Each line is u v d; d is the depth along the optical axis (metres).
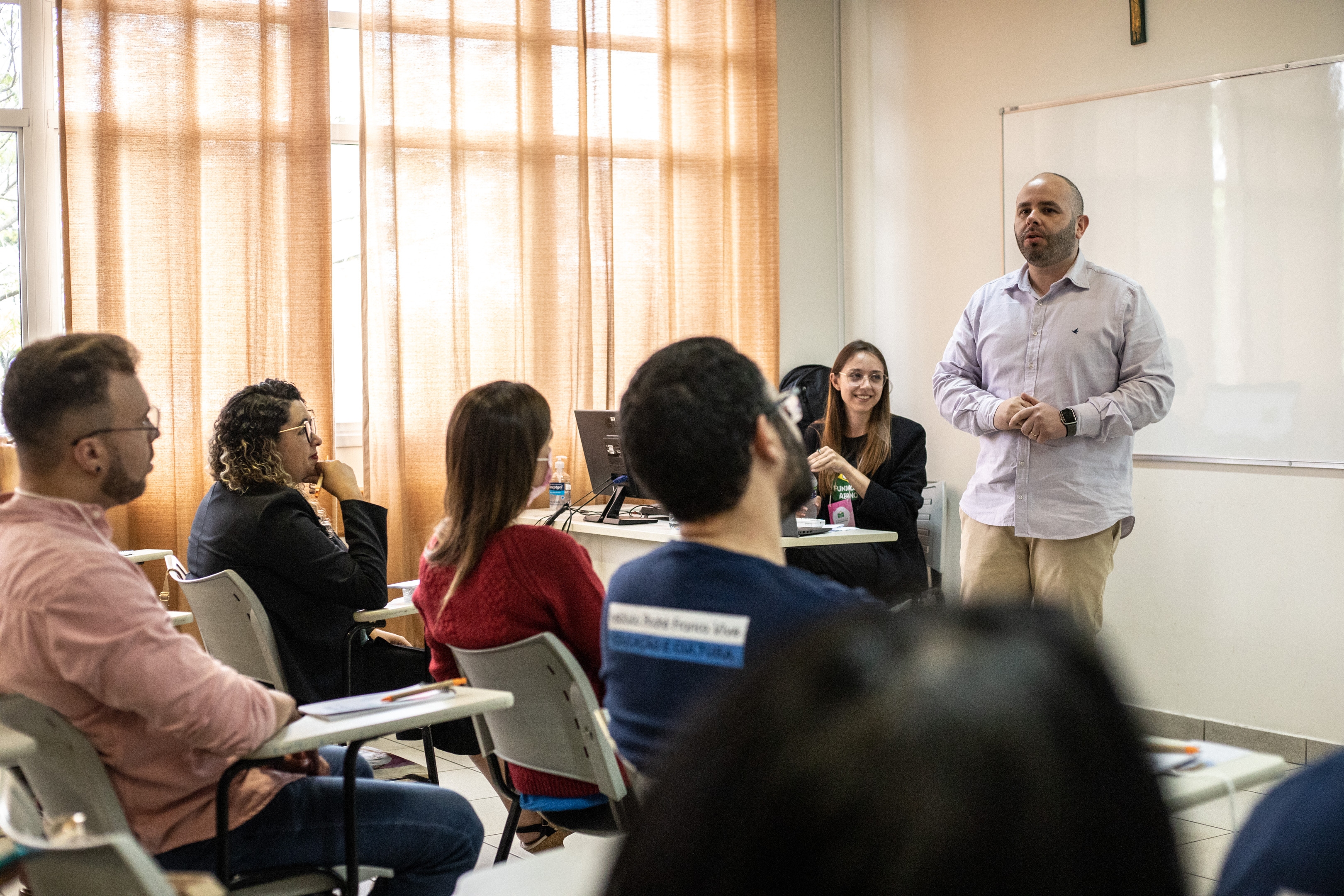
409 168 4.19
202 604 2.71
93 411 1.48
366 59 4.18
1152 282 3.92
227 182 3.96
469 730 2.73
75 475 1.49
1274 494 3.62
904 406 4.83
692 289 4.73
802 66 4.96
